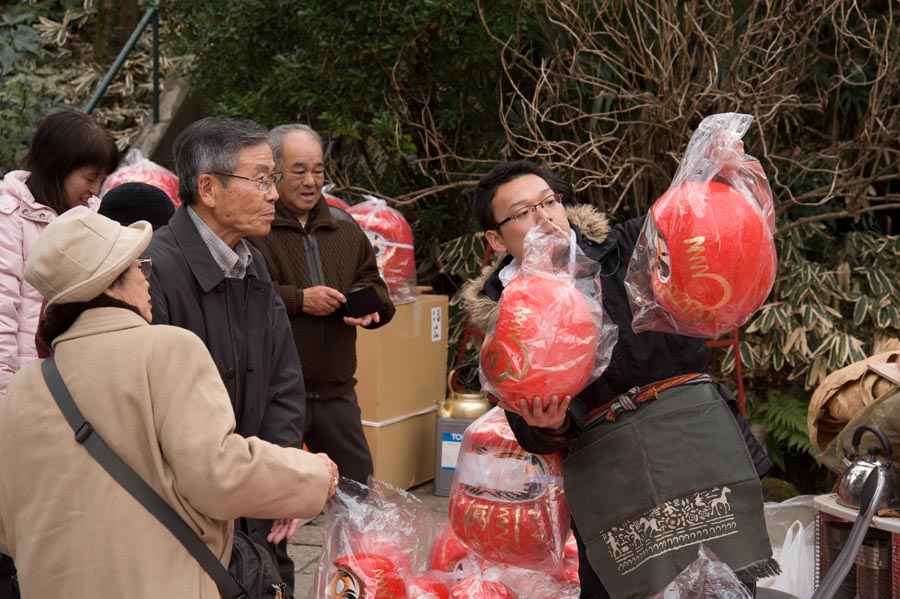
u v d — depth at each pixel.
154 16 6.75
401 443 5.02
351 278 3.67
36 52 7.77
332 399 3.52
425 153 6.05
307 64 5.57
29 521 1.87
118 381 1.85
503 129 6.00
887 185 5.82
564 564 2.81
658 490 2.17
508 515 2.50
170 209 2.91
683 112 5.39
